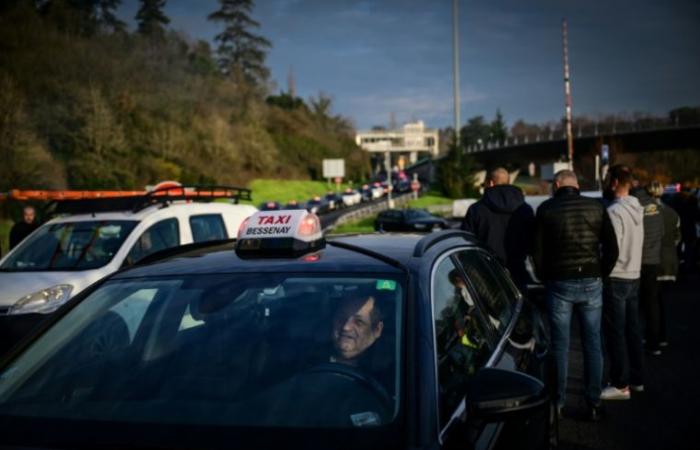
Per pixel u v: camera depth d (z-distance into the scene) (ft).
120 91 187.62
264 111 319.88
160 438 5.95
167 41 252.83
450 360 7.07
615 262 14.97
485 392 6.07
